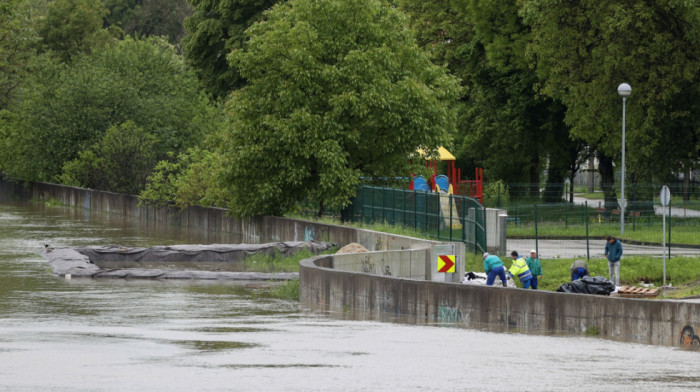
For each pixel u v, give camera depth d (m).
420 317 61.22
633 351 46.84
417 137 129.00
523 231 134.50
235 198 132.00
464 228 106.69
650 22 137.25
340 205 127.44
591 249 113.75
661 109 144.50
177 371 40.31
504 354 45.78
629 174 163.12
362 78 125.56
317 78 126.38
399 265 85.25
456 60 191.25
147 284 83.94
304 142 124.81
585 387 37.06
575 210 147.12
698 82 145.75
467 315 58.69
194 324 57.84
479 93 185.62
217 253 106.00
